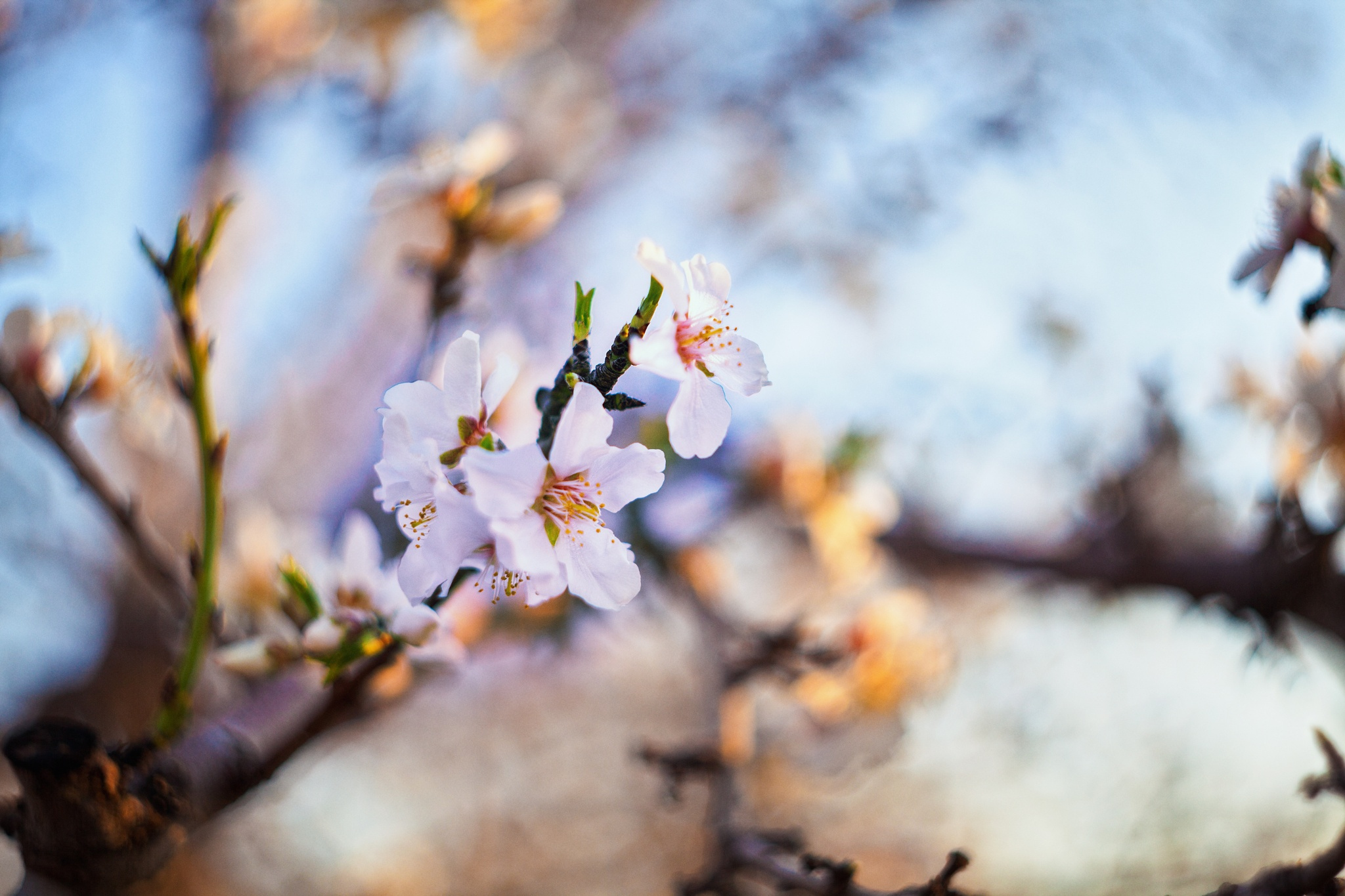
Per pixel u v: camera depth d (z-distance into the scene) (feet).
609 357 1.52
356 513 1.68
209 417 1.61
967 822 5.15
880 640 2.47
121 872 1.55
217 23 4.57
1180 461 2.90
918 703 2.56
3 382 1.78
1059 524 3.43
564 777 6.23
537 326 4.65
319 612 1.65
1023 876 5.05
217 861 4.82
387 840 5.79
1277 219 1.77
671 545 2.70
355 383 5.24
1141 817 4.67
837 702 2.47
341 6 4.37
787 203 5.78
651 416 2.73
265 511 1.86
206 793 1.61
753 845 1.98
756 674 2.41
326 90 4.55
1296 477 2.26
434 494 1.49
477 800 6.12
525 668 4.60
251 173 5.03
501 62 4.17
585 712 6.08
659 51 6.18
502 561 1.46
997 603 4.38
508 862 5.95
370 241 5.27
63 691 4.24
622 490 1.50
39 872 1.55
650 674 5.71
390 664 1.64
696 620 2.62
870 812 5.25
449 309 1.89
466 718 6.12
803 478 2.71
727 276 1.56
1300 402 2.26
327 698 1.64
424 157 1.92
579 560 1.49
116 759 1.58
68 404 1.82
